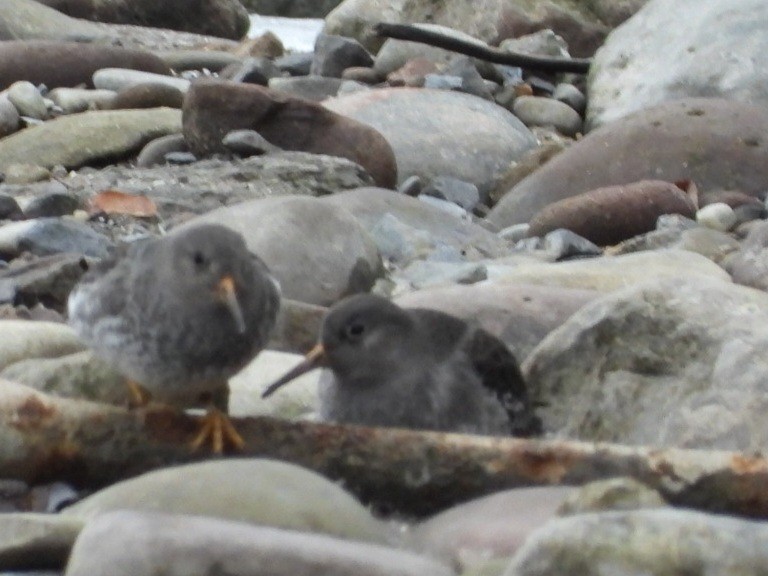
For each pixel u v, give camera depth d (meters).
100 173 18.78
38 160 18.98
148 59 23.84
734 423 10.08
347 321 10.15
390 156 19.38
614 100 22.62
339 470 9.13
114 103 21.47
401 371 10.17
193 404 9.73
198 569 6.70
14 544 7.37
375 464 9.11
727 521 6.80
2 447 9.02
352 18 28.45
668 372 10.57
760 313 10.60
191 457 9.18
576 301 12.23
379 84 24.81
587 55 27.25
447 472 9.02
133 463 9.18
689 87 21.70
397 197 17.19
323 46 25.86
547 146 20.11
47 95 22.39
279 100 19.28
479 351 10.47
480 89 23.34
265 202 14.60
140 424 9.20
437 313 10.79
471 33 27.33
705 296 10.75
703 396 10.30
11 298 13.41
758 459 8.76
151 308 9.11
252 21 35.19
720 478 8.72
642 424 10.50
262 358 11.33
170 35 29.75
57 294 13.59
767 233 14.52
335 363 10.21
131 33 29.44
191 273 9.02
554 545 6.72
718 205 17.30
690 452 8.84
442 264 15.15
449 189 19.28
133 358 9.26
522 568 6.74
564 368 10.86
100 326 9.34
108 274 9.40
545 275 13.62
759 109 19.19
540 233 17.20
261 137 19.19
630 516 6.81
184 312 9.05
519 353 11.81
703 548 6.66
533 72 25.30
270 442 9.20
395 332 10.19
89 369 10.30
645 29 23.22
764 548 6.65
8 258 15.08
